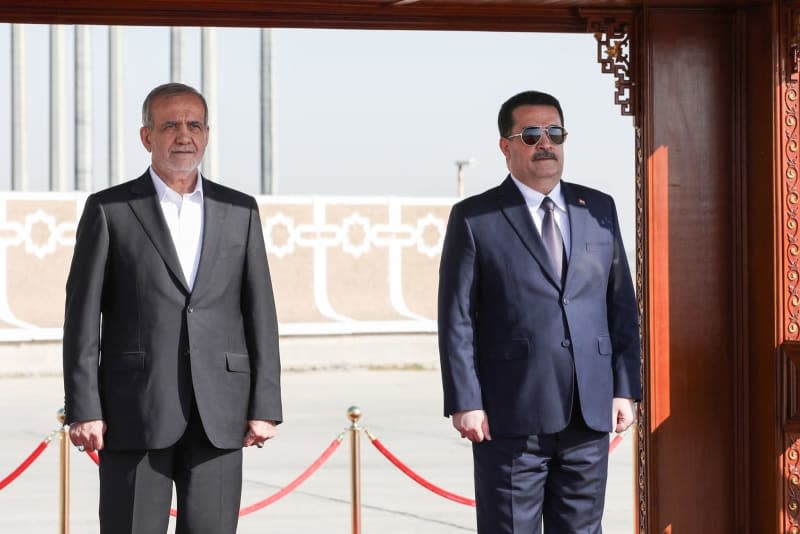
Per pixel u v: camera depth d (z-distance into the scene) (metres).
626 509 10.01
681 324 6.66
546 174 5.76
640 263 6.77
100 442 5.40
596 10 6.70
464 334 5.72
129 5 6.48
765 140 6.52
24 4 6.41
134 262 5.50
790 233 6.45
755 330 6.61
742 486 6.64
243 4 6.52
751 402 6.63
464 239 5.79
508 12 6.74
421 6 6.61
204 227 5.57
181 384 5.47
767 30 6.52
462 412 5.64
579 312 5.73
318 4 6.59
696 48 6.69
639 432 6.80
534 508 5.72
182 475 5.56
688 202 6.68
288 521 9.61
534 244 5.75
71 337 5.43
